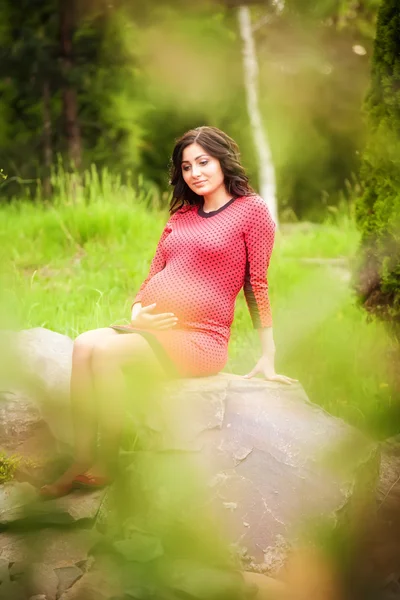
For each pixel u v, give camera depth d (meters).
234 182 4.26
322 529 3.55
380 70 5.52
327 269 8.07
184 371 4.04
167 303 4.09
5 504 3.78
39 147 13.74
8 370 4.59
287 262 8.34
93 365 3.83
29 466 4.12
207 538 3.54
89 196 11.56
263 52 15.00
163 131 14.95
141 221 9.63
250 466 3.73
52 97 13.45
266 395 4.08
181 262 4.16
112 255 8.55
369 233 5.63
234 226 4.14
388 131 5.43
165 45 14.41
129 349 3.87
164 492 3.70
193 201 4.43
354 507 3.80
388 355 5.76
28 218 9.72
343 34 15.22
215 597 3.25
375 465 4.01
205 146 4.19
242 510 3.59
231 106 15.34
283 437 3.85
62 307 6.62
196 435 3.83
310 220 15.41
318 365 5.97
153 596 3.28
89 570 3.45
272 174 13.17
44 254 8.66
